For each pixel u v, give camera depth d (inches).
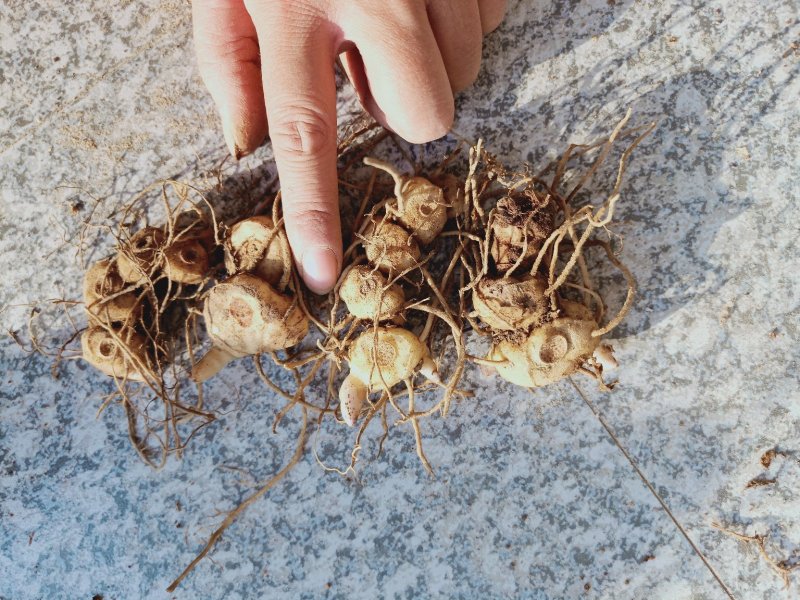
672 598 10.5
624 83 10.6
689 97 10.6
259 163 10.7
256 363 9.9
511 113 10.6
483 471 10.6
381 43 8.9
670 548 10.5
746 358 10.5
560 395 10.6
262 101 9.8
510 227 9.2
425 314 10.4
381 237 9.3
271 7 8.9
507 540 10.6
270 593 10.7
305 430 10.5
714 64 10.6
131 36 10.9
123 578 10.8
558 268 10.3
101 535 10.8
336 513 10.7
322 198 9.0
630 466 10.6
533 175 10.6
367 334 9.4
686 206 10.5
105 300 9.9
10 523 10.8
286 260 9.4
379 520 10.7
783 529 10.4
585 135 10.6
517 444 10.6
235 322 9.4
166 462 10.8
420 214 9.3
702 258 10.5
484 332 9.6
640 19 10.6
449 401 9.9
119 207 10.9
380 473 10.7
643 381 10.6
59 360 10.9
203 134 10.8
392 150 10.6
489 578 10.6
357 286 9.3
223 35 9.6
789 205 10.5
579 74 10.6
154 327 10.5
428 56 9.0
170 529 10.8
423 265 9.7
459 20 9.3
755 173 10.5
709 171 10.5
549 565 10.6
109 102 10.9
